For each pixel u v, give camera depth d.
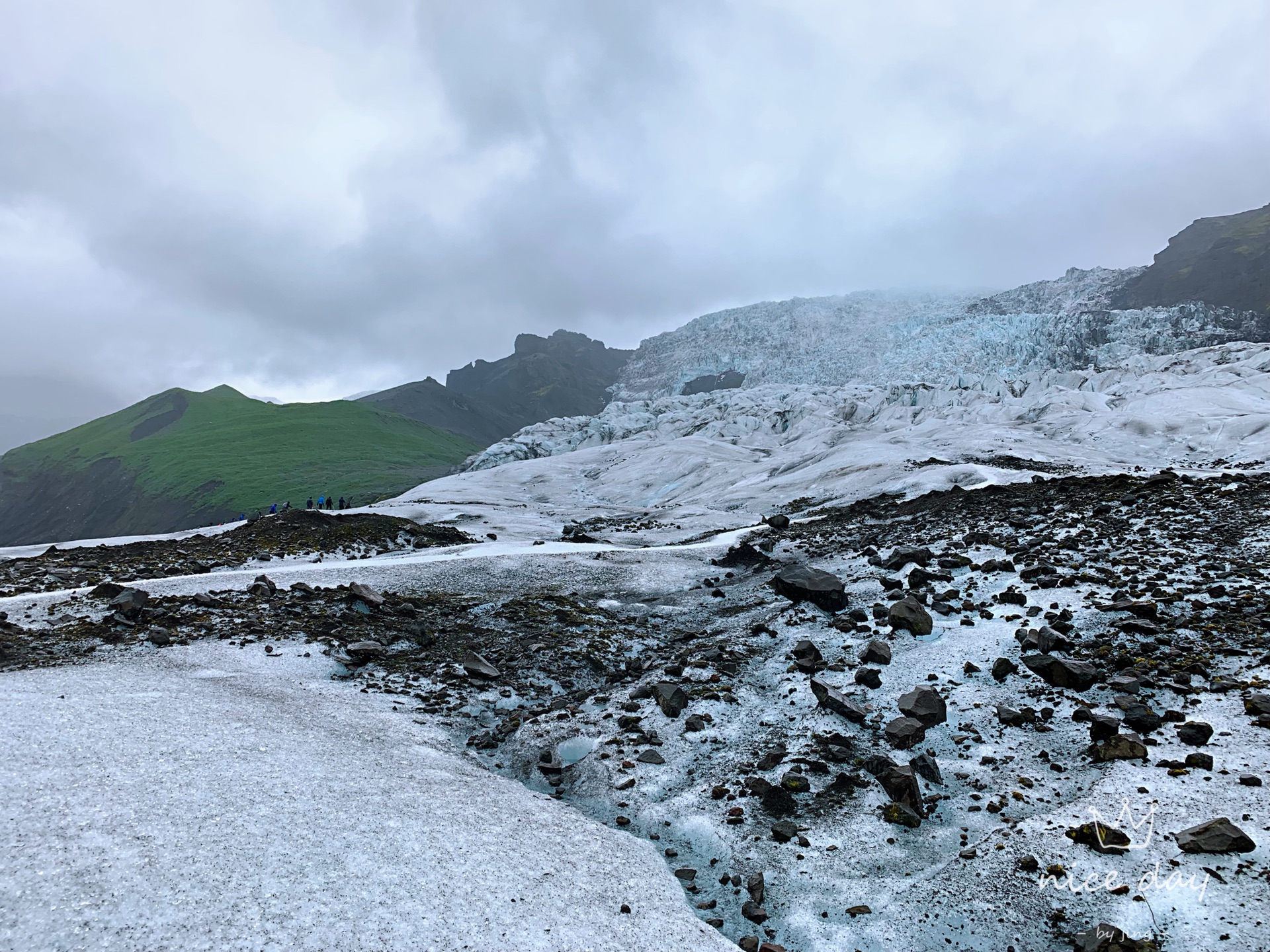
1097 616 18.53
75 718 13.80
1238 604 17.59
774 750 15.44
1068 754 13.56
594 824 12.98
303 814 11.05
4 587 31.28
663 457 123.50
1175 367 136.75
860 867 11.44
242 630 23.44
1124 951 8.53
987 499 36.53
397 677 21.27
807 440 126.56
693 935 9.64
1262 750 11.93
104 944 7.70
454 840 11.06
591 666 22.66
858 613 22.69
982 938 9.58
